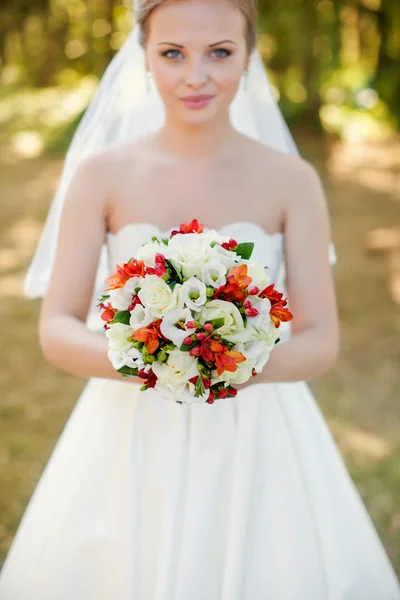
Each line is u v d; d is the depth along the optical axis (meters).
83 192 1.88
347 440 3.59
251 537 1.86
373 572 2.05
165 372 1.50
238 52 1.78
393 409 3.92
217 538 1.82
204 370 1.50
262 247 1.85
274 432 1.90
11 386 4.18
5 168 9.39
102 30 12.67
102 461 1.89
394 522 2.97
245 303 1.49
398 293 5.58
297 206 1.89
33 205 7.85
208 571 1.79
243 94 2.10
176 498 1.80
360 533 2.06
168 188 1.87
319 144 10.21
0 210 7.64
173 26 1.72
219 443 1.84
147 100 2.09
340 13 10.20
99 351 1.77
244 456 1.85
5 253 6.39
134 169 1.88
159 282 1.48
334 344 1.86
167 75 1.76
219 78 1.76
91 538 1.88
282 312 1.55
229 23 1.74
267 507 1.88
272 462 1.89
